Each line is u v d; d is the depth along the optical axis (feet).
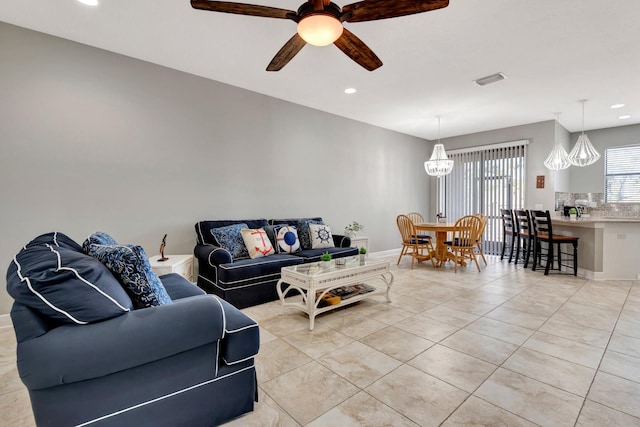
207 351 4.59
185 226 11.81
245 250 11.75
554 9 7.73
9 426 4.96
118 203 10.34
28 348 3.53
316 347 7.48
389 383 5.99
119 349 3.82
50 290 3.70
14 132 8.70
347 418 5.02
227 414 4.82
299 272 9.16
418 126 19.65
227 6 5.76
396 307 10.32
